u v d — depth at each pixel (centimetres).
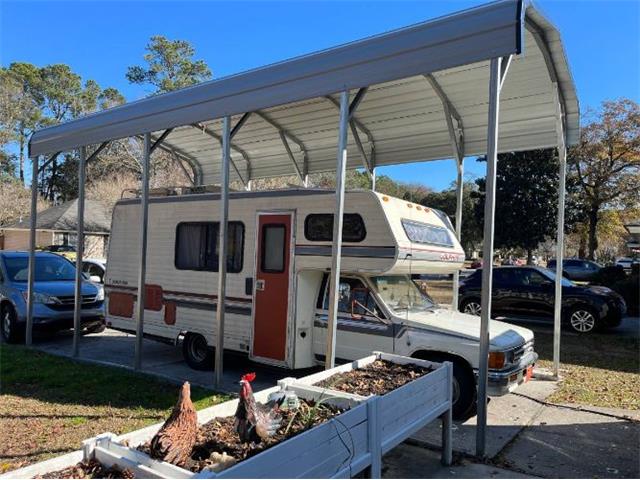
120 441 297
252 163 1167
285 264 718
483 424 486
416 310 688
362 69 539
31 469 264
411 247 656
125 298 918
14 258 1102
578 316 1284
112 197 3584
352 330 667
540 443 534
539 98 713
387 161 984
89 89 5681
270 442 319
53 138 921
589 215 3102
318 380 446
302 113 858
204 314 798
